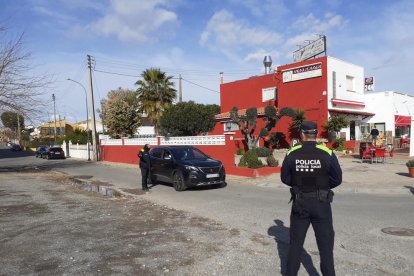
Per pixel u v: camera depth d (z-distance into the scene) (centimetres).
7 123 2362
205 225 773
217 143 1834
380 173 1495
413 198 1057
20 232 737
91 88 3338
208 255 571
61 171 2391
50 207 1023
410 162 1380
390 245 605
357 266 512
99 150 3428
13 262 555
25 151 7019
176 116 2898
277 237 671
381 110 2883
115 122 3772
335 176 410
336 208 924
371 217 811
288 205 998
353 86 2731
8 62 2083
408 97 3172
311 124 425
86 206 1038
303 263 530
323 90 2450
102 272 506
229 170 1764
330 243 408
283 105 2694
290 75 2642
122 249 609
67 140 4897
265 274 491
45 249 617
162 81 3716
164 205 1051
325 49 2631
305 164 412
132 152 2786
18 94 2122
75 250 608
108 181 1744
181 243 638
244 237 670
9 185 1592
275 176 1594
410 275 480
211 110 3166
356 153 2322
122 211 955
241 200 1103
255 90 3031
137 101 4003
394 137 2834
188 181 1328
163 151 1494
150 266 526
